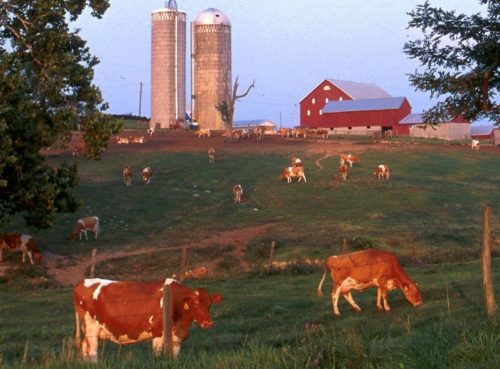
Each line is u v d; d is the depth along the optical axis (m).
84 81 29.20
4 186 28.50
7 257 37.72
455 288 21.38
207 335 16.52
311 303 21.89
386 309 18.84
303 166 71.62
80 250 40.41
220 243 41.81
